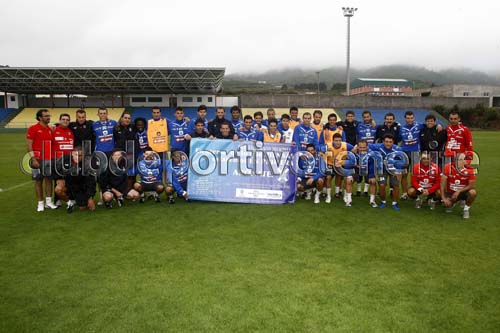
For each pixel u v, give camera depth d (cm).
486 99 4506
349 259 398
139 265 380
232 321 277
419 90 7088
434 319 282
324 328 269
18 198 724
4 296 317
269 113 805
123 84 3950
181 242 452
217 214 589
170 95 4419
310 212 607
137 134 705
